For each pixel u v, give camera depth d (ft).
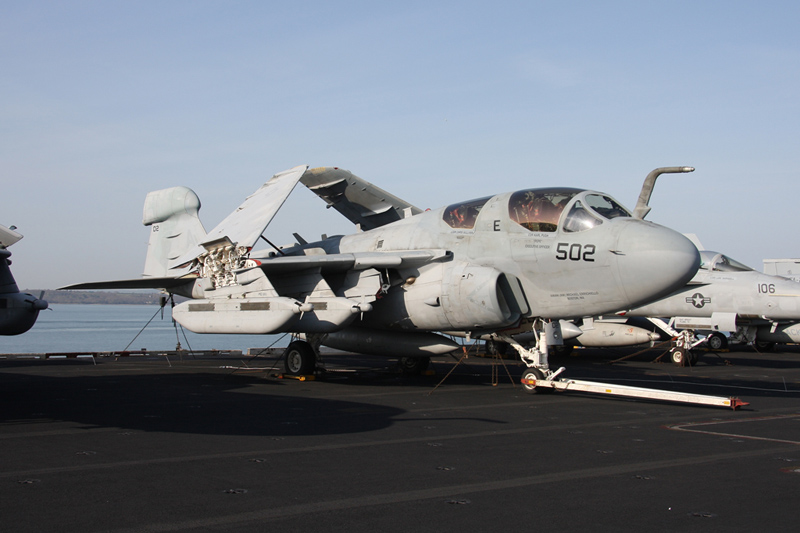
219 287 44.88
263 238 47.96
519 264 40.22
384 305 45.06
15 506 15.88
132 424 27.27
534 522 15.08
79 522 14.75
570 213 39.24
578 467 20.43
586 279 37.93
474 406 34.06
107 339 249.14
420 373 52.75
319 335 48.67
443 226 44.50
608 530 14.58
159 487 17.66
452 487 17.98
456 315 41.32
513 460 21.31
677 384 47.16
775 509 16.17
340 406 33.24
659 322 72.49
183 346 189.78
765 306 65.92
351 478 18.78
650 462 21.20
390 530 14.48
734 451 23.00
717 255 71.51
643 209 44.50
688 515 15.66
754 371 59.98
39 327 388.37
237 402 34.30
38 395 36.58
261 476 18.86
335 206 65.46
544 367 40.27
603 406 34.58
